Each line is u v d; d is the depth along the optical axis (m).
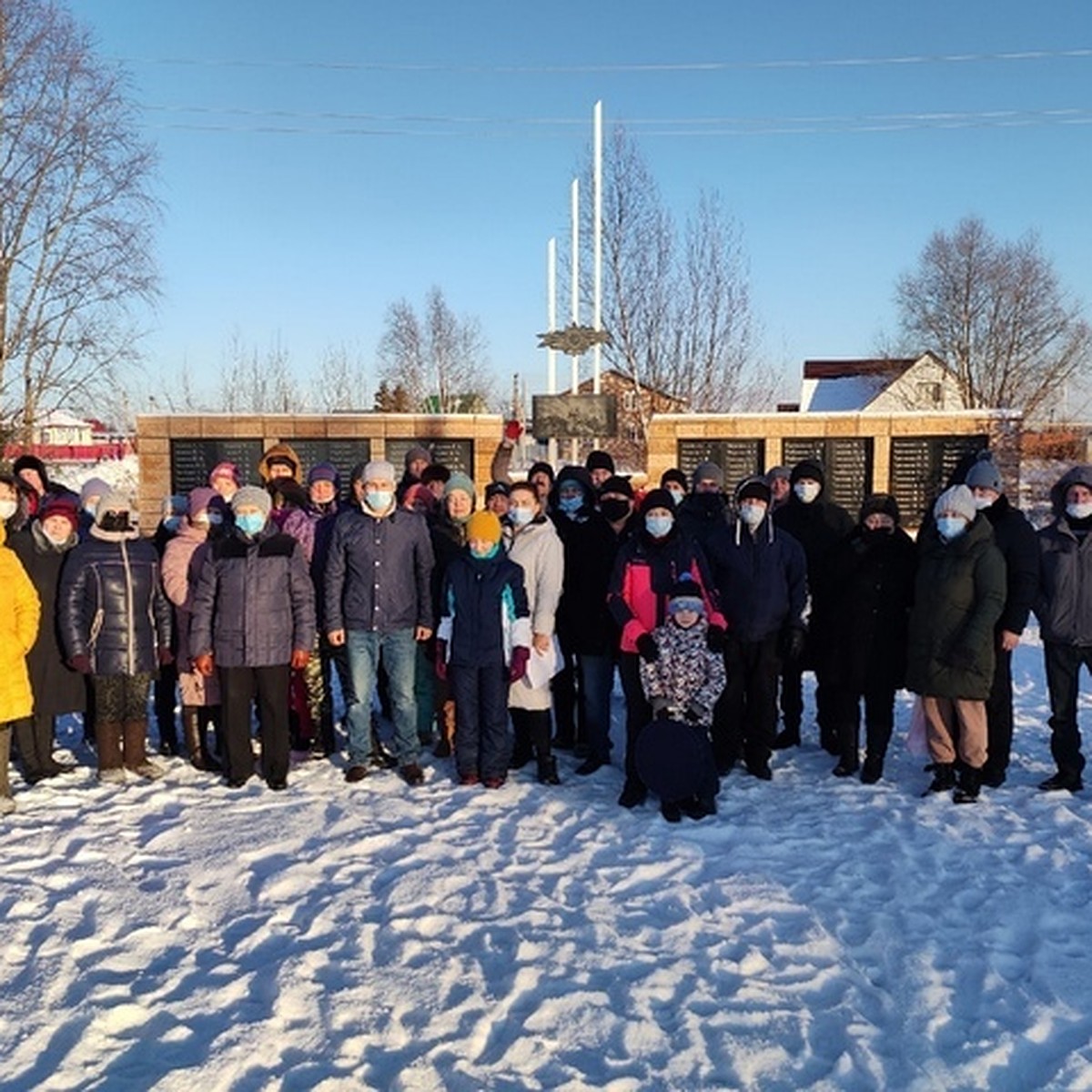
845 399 51.28
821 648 6.23
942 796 5.57
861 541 5.95
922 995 3.46
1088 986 3.54
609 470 7.67
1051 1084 2.95
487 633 5.70
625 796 5.48
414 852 4.73
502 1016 3.33
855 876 4.48
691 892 4.30
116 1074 2.97
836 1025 3.29
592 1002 3.39
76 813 5.24
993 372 40.62
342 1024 3.26
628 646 5.52
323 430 12.96
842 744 6.05
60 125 17.92
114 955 3.70
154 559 5.89
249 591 5.59
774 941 3.86
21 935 3.85
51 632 5.79
